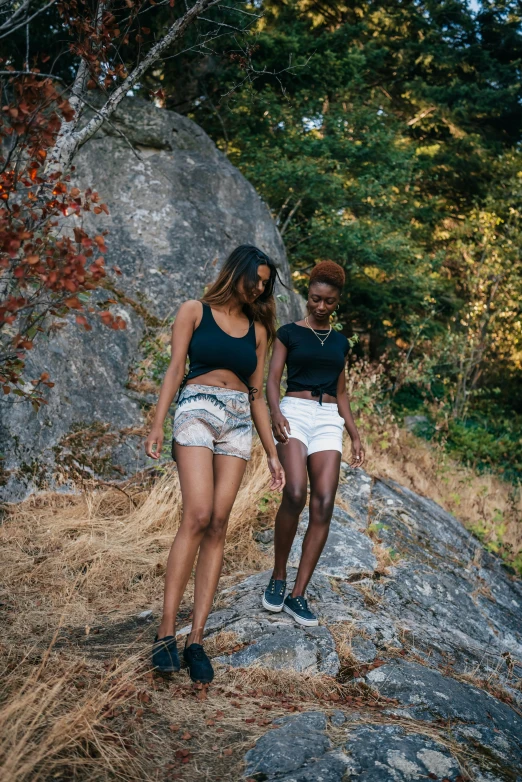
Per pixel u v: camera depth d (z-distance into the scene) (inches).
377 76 680.4
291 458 136.1
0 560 162.7
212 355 116.5
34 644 120.6
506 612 205.9
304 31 503.5
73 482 212.1
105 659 116.6
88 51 129.6
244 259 118.0
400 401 542.9
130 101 315.0
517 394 617.6
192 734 95.2
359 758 91.4
